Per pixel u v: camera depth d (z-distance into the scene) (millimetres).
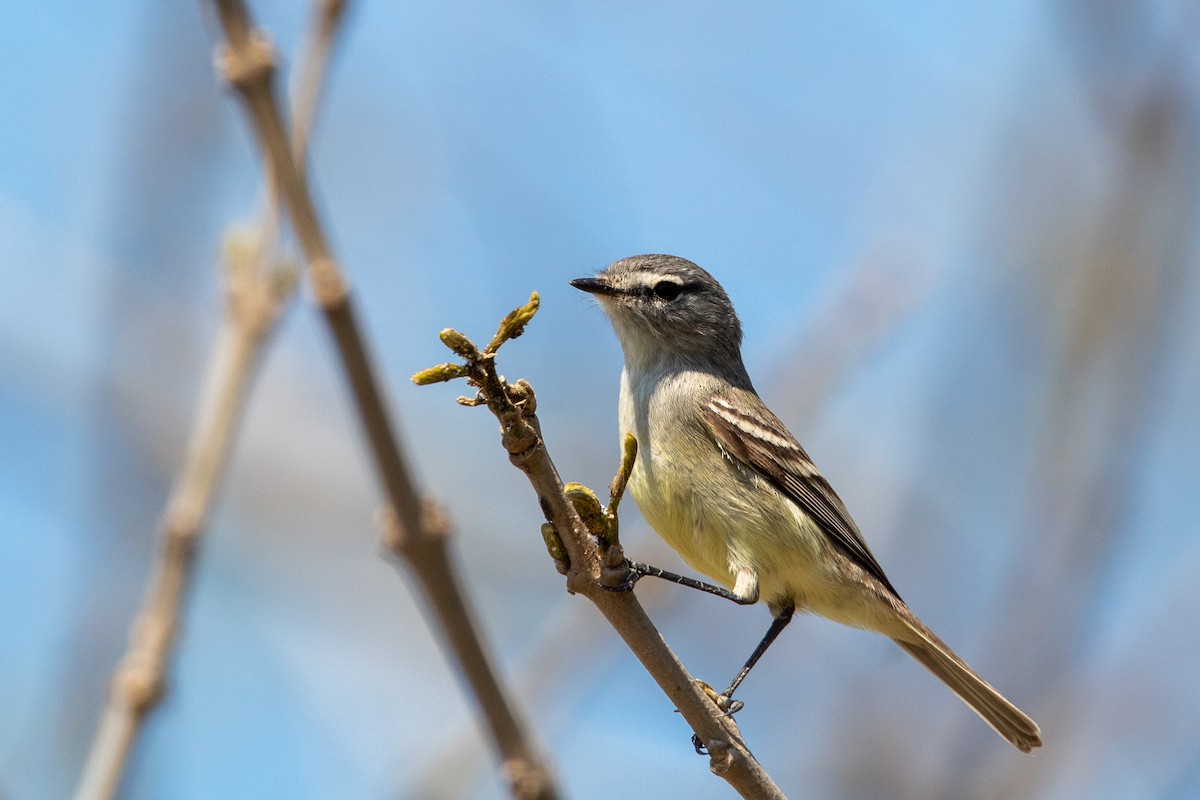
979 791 11828
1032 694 12023
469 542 14492
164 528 5906
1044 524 12344
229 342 6398
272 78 4953
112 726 5496
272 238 6590
